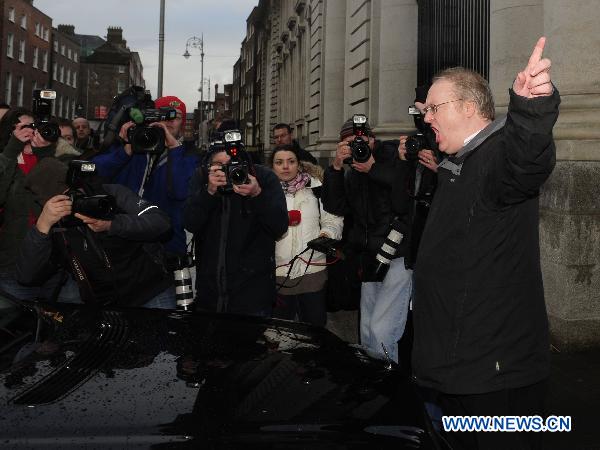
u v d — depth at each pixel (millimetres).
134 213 3154
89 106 67812
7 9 42844
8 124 4051
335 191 3865
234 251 3275
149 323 2598
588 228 4508
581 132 4570
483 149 2049
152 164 3617
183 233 3637
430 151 3205
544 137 1775
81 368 2035
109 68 68562
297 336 2643
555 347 4605
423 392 2510
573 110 4707
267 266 3389
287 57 24000
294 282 4082
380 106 9328
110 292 3148
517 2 5414
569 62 4793
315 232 4137
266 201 3256
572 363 4301
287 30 23188
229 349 2350
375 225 3738
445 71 2238
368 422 1896
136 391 1900
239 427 1766
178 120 3758
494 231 2012
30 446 1591
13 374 1971
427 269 2154
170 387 1949
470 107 2148
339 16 13180
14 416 1699
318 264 4074
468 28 6996
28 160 3943
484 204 2004
